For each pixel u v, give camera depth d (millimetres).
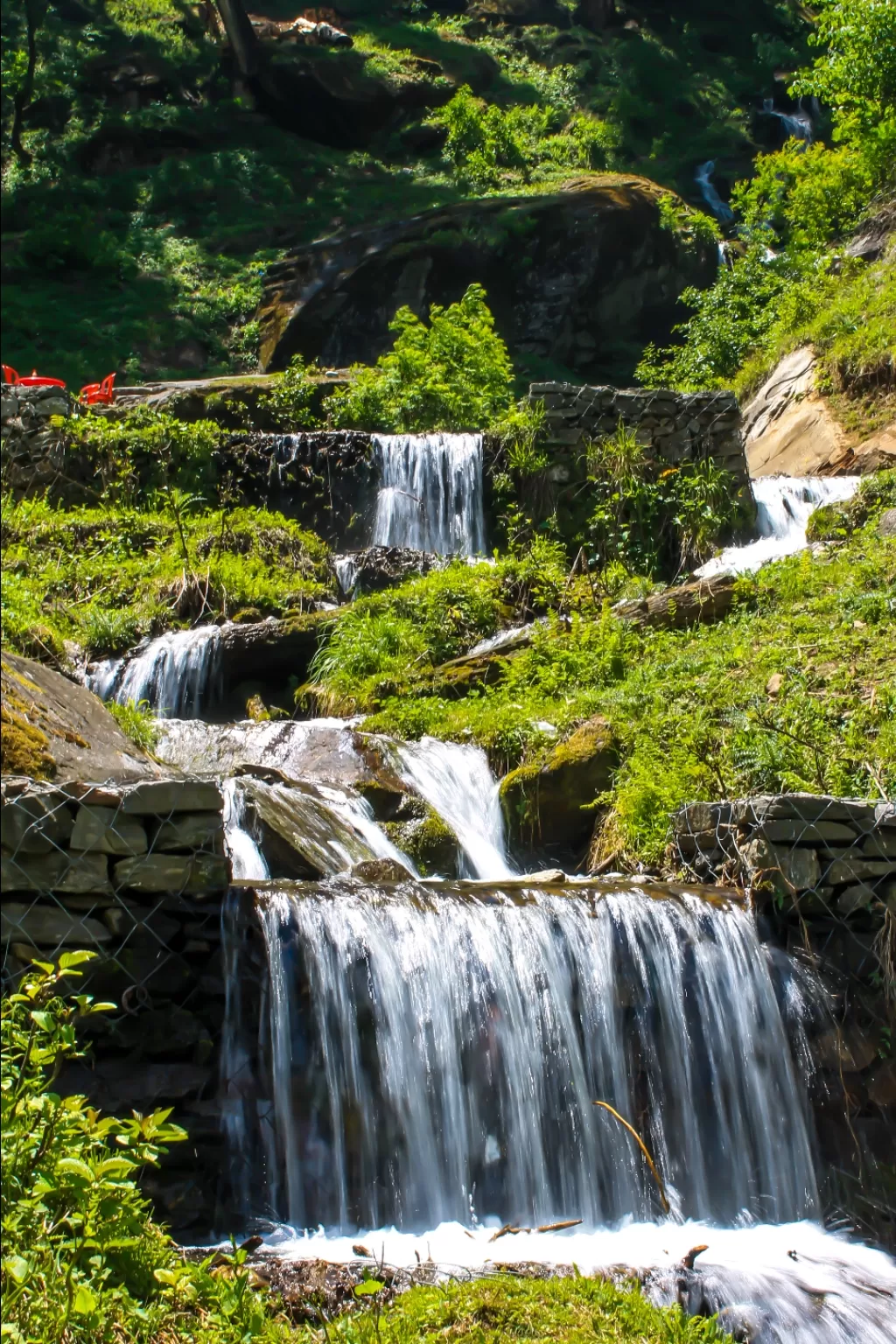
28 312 29016
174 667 10984
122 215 33719
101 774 6453
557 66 43312
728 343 22094
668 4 46781
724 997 6160
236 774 7824
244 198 34656
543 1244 5258
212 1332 3873
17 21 38969
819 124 40625
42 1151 3777
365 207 34250
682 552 14125
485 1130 5535
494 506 14750
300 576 13094
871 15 23406
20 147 35281
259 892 5410
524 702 9648
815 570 11336
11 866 4977
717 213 37125
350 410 17844
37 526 13453
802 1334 4758
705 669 9609
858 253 22234
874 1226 5977
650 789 7918
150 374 27953
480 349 18938
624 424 14789
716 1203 5844
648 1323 4371
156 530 13586
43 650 10805
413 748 8750
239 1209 5039
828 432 17094
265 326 29438
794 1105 6105
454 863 7938
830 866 6496
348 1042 5363
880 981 6387
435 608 11664
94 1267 3789
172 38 41156
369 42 41500
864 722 8383
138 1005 5113
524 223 29656
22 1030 4512
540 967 5848
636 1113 5840
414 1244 5059
